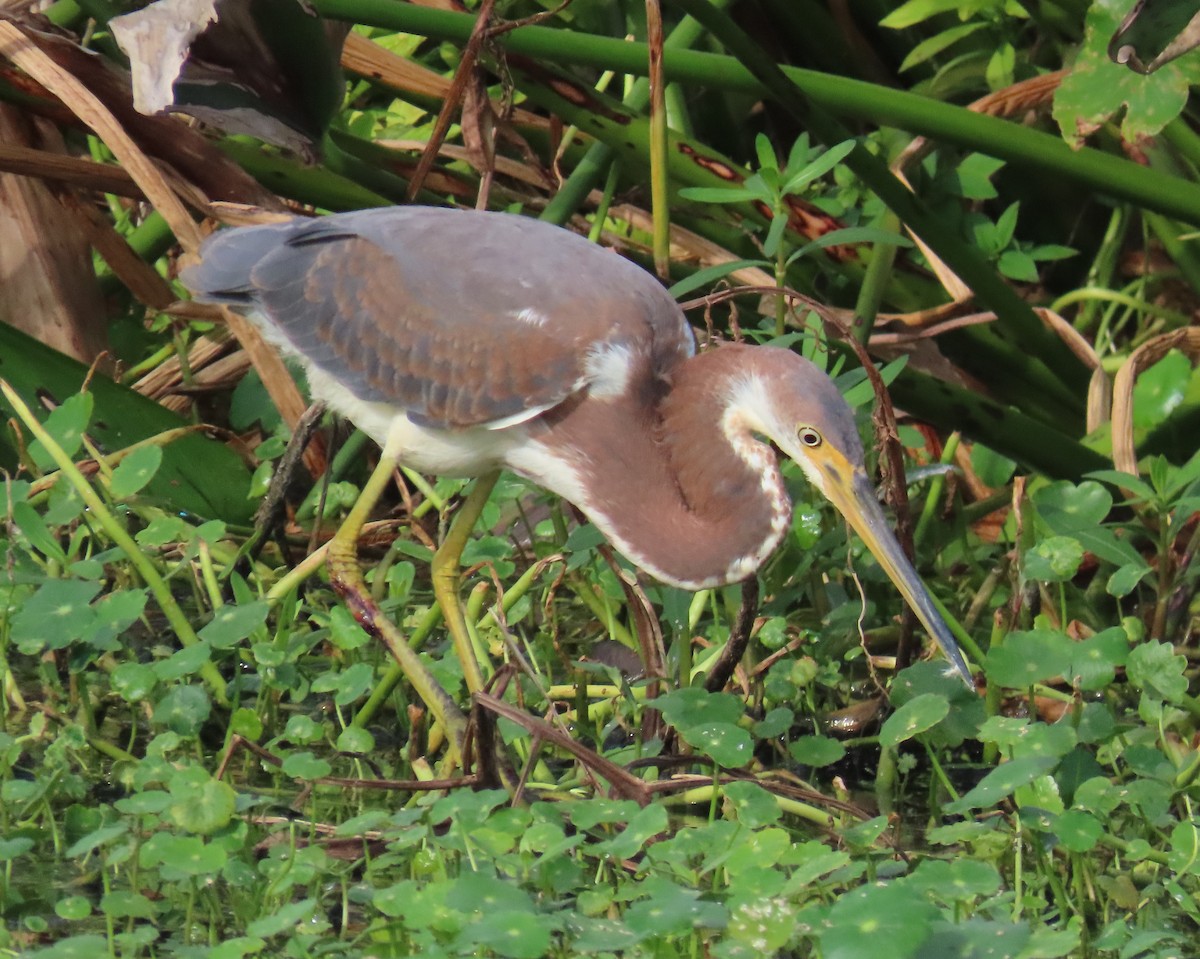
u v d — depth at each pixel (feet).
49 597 26.91
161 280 35.96
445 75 39.58
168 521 29.86
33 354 34.58
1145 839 26.12
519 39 31.89
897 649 32.35
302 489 37.81
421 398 28.30
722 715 25.11
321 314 29.37
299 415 33.14
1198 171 37.63
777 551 29.04
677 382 27.68
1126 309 45.06
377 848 24.81
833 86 32.40
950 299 39.88
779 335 32.58
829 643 31.12
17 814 25.62
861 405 32.78
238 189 34.24
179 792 22.63
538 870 22.41
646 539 27.58
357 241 29.30
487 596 32.19
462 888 20.34
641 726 28.58
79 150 43.75
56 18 36.14
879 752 30.04
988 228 40.65
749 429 27.20
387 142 39.52
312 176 35.35
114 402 35.19
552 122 38.75
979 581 34.73
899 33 44.75
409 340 28.32
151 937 20.80
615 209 39.11
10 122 36.17
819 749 25.96
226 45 32.55
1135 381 36.96
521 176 38.65
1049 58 44.86
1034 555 28.12
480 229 28.66
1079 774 25.34
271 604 29.14
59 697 29.07
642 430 27.61
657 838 25.38
